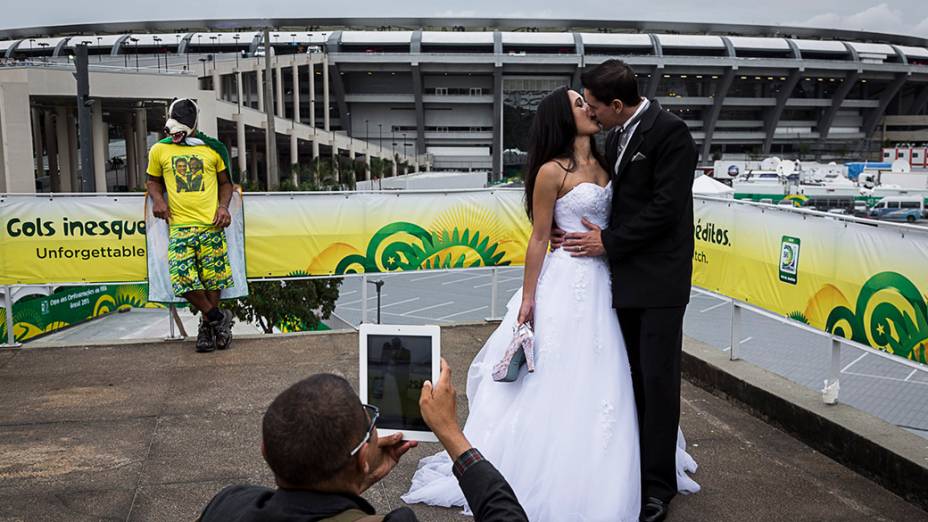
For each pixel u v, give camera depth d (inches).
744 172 2982.3
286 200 248.1
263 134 3100.4
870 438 143.2
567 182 126.5
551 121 127.5
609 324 127.6
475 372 143.3
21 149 1577.3
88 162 761.6
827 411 159.0
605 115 123.6
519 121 5339.6
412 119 5487.2
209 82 2928.2
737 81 5556.1
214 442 159.5
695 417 178.1
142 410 178.2
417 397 85.5
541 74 5255.9
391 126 5502.0
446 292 1813.5
